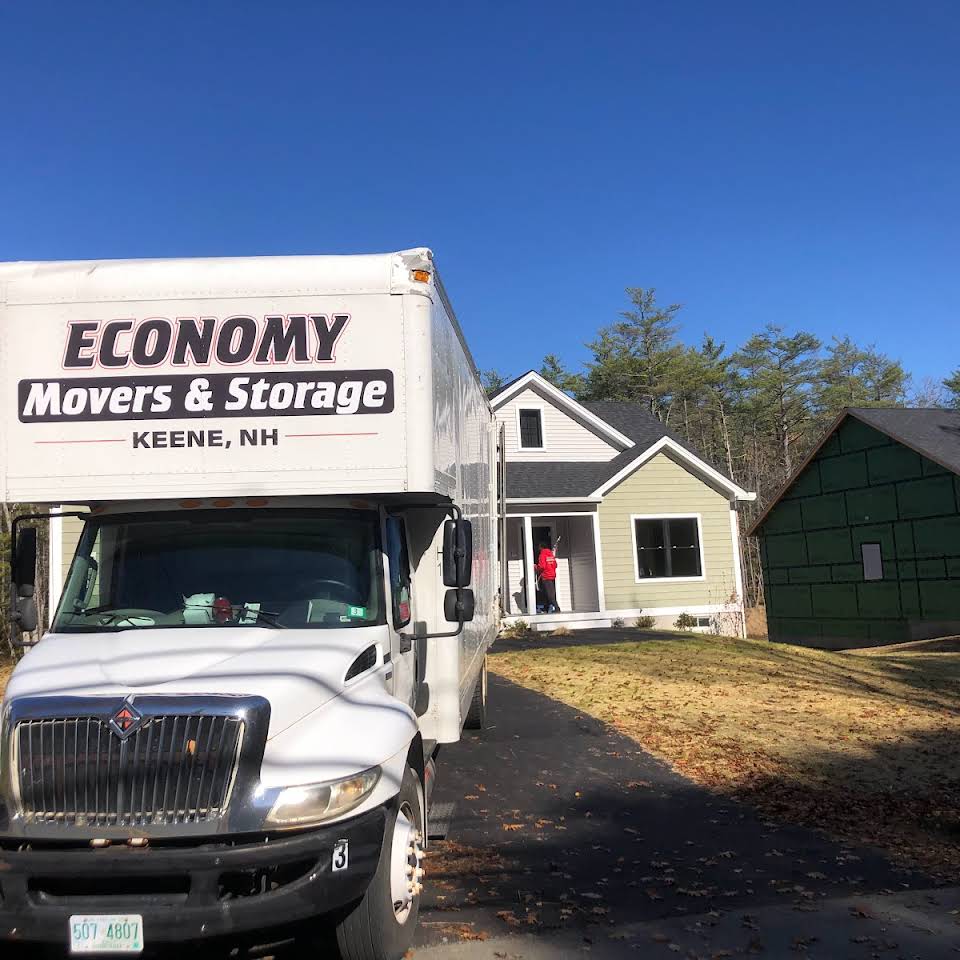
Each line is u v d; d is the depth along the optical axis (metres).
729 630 24.14
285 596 5.17
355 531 5.43
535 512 23.77
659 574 24.91
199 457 5.25
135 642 4.78
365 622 5.12
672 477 25.14
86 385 5.30
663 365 56.56
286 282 5.33
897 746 9.12
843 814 7.01
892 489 22.81
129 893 3.87
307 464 5.25
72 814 3.98
